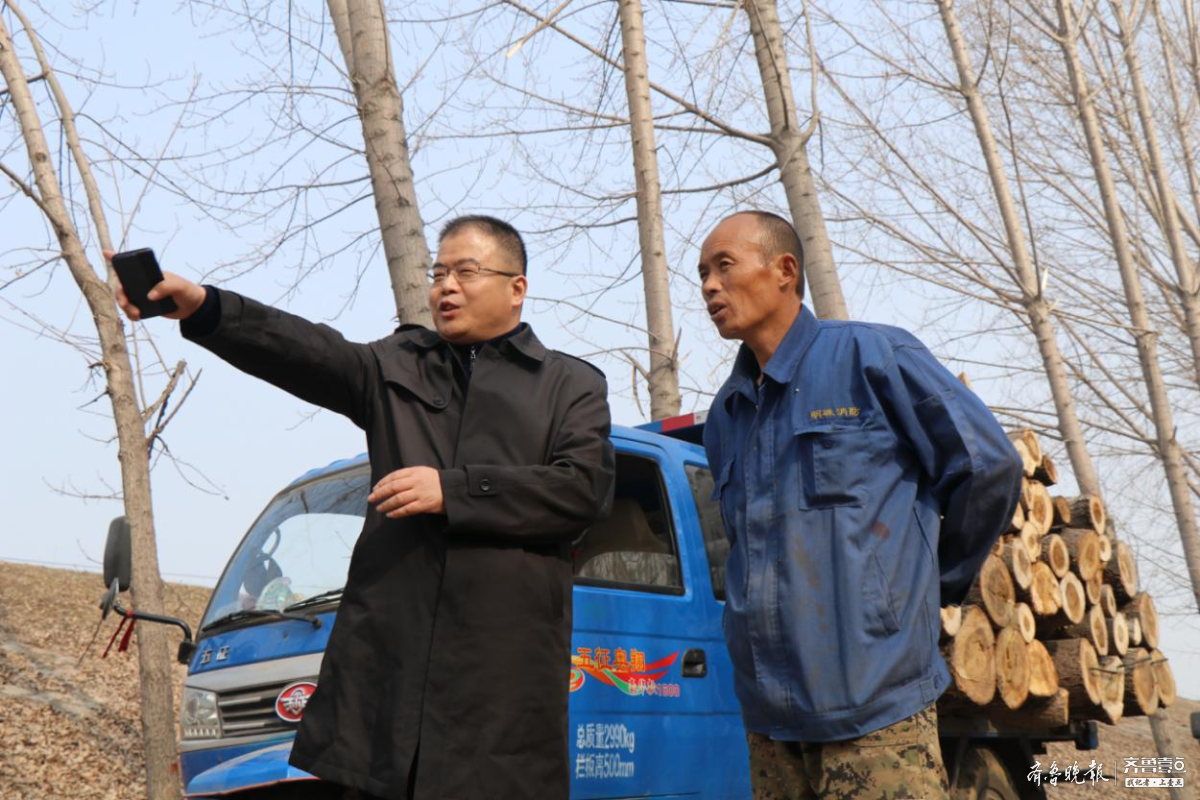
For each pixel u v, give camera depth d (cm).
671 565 470
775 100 793
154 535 830
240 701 418
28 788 939
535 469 249
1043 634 598
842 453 275
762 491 287
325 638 406
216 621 448
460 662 240
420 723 236
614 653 423
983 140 1164
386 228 574
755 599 278
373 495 240
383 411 263
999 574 530
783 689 271
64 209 822
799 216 772
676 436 584
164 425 833
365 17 585
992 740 569
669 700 440
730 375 311
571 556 266
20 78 828
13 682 1213
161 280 231
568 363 276
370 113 580
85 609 1639
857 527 270
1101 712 598
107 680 1299
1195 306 1357
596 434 265
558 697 250
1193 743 1584
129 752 1081
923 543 278
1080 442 1142
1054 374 1158
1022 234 1170
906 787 258
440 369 266
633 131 816
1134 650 657
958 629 489
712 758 452
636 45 818
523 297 279
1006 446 277
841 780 263
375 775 235
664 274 812
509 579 247
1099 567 632
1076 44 1295
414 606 245
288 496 495
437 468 256
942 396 277
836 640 265
